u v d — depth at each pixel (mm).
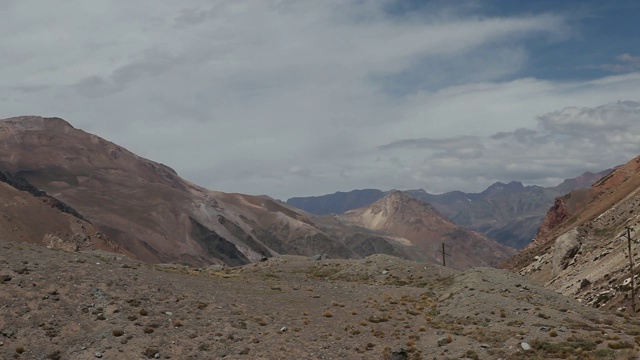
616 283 78625
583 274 99562
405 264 70750
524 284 53000
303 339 38969
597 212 163625
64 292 40594
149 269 53281
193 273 60344
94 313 38688
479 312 44656
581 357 32750
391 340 39625
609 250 100250
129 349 35031
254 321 41938
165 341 36469
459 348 36656
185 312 41688
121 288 43312
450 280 59062
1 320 36062
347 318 44906
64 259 46938
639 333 37406
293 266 78562
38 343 34750
